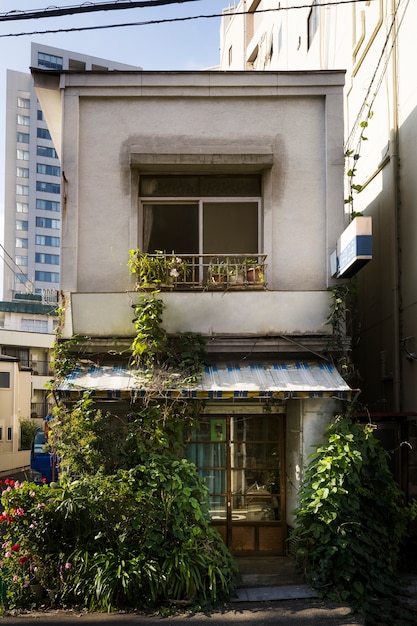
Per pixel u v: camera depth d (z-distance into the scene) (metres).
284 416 10.09
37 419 45.44
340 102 9.79
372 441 8.73
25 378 39.22
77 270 9.56
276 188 9.78
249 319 9.31
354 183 13.98
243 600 7.87
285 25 21.55
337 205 9.68
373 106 12.70
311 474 8.67
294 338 9.32
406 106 11.03
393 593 8.10
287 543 9.82
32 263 81.31
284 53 21.72
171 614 7.39
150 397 8.47
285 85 9.77
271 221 9.72
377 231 12.43
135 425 8.71
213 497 9.98
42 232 82.44
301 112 9.88
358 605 7.68
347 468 8.34
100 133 9.79
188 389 8.48
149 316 8.86
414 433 9.98
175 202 9.95
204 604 7.63
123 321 9.20
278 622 7.18
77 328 9.21
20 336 45.53
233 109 9.84
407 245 10.89
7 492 8.16
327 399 9.30
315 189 9.79
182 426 9.00
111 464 8.52
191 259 9.80
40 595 7.88
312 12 18.12
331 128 9.76
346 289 9.33
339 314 9.24
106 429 8.66
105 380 8.79
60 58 82.44
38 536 7.95
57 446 8.66
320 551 8.24
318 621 7.22
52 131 11.85
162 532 8.05
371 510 8.65
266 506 9.98
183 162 9.60
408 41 10.95
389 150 11.59
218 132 9.80
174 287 9.40
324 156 9.81
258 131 9.83
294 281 9.67
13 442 35.31
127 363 9.30
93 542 8.02
